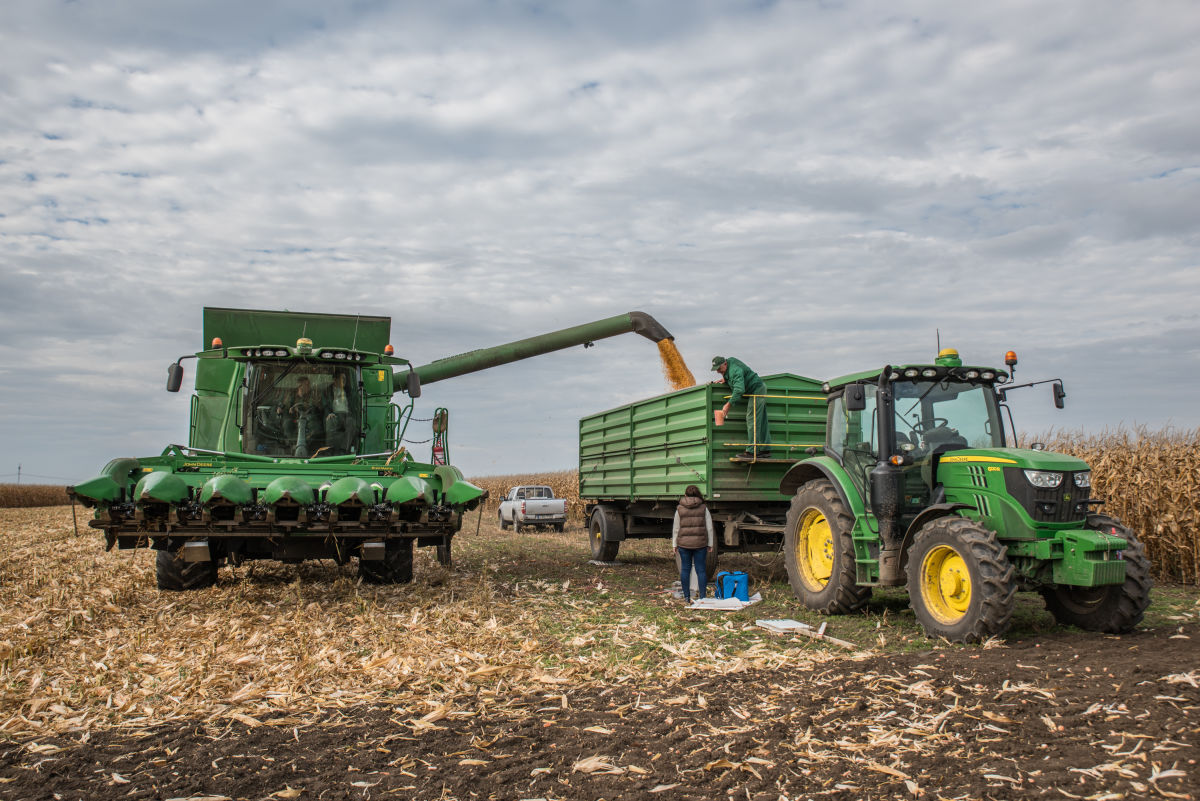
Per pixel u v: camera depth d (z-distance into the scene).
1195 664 5.57
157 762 4.39
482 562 14.20
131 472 8.95
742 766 4.14
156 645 6.96
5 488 52.09
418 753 4.48
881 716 4.81
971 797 3.66
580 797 3.85
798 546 9.39
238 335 12.06
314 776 4.18
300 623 7.75
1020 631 7.48
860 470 8.61
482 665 6.30
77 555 15.05
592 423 16.23
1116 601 7.15
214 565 9.69
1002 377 8.67
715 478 11.10
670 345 15.90
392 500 9.06
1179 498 11.31
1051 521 7.01
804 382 11.92
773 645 7.05
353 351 10.53
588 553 16.45
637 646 7.03
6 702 5.42
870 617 8.44
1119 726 4.40
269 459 10.03
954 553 7.20
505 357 16.25
